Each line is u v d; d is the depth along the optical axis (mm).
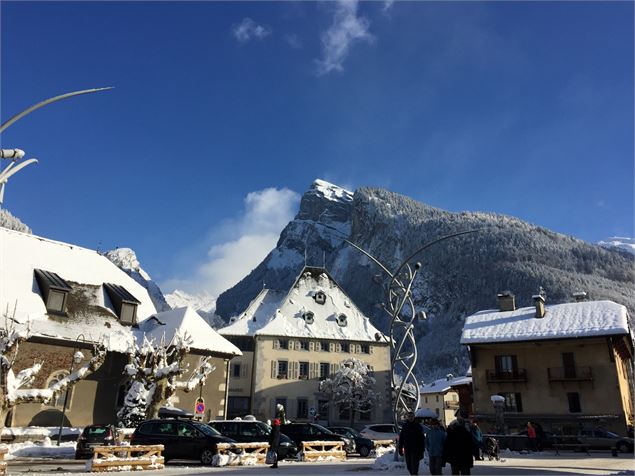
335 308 62438
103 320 34750
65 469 16984
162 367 29562
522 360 41000
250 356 58188
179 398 35812
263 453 21328
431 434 14070
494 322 44000
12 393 19000
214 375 38250
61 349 31047
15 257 33719
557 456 26422
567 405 38594
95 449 16266
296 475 14383
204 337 38562
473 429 15836
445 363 133500
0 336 22812
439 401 78250
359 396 54406
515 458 24656
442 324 160000
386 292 21453
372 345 59500
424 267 191500
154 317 38969
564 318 41250
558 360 39750
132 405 28688
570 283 138500
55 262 36031
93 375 32094
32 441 26312
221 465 18734
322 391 54969
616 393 37250
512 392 40625
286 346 56906
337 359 57812
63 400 30531
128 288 39875
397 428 18859
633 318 113438
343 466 18766
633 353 44125
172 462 20625
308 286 63906
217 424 24203
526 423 38906
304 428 26672
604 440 30047
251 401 55125
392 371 20094
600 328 38344
